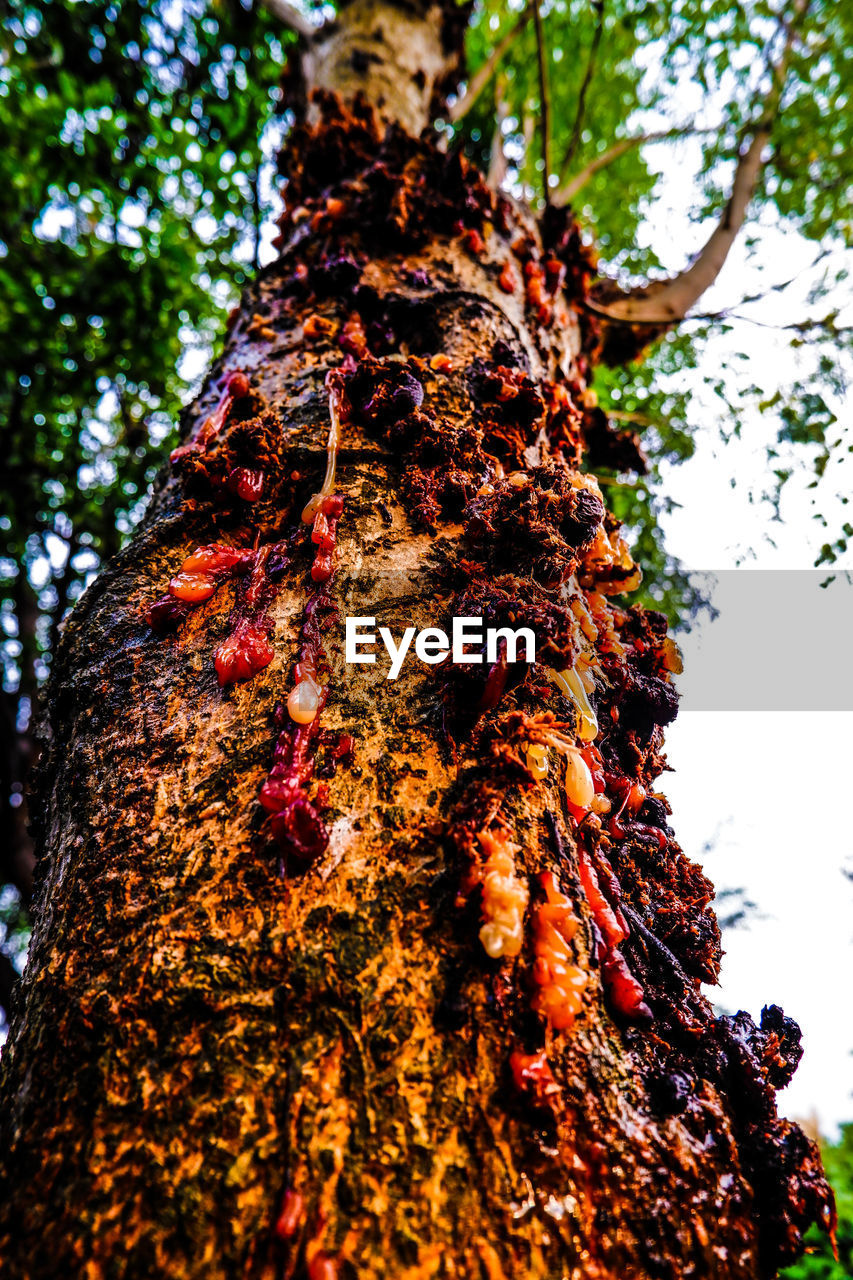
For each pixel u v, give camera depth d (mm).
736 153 1664
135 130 1736
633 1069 435
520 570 546
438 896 441
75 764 509
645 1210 400
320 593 529
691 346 1438
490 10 1933
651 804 598
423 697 497
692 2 1708
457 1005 418
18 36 1667
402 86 1199
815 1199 428
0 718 2129
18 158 1655
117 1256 375
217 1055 406
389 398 602
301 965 421
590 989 441
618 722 613
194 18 1665
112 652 541
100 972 432
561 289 1021
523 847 463
